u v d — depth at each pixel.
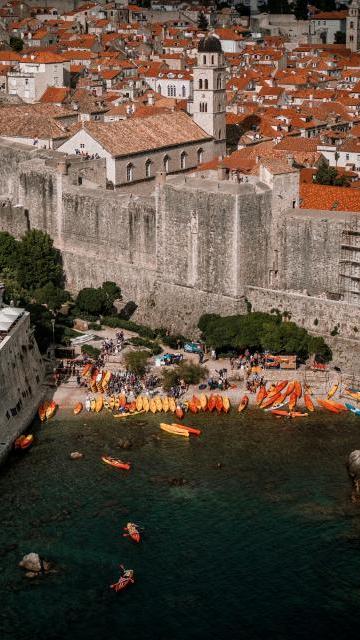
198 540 162.38
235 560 157.62
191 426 198.12
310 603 148.75
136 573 154.50
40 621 145.12
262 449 189.50
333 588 151.62
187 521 167.12
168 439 193.62
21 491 175.75
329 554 158.62
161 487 177.00
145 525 166.00
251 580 153.38
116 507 170.88
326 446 190.12
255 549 160.12
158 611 147.12
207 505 171.50
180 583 152.62
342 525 165.50
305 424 198.50
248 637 142.75
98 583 152.25
